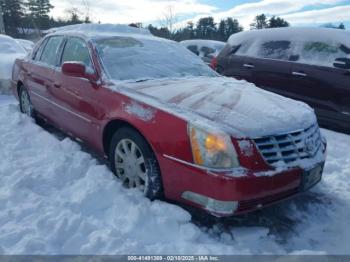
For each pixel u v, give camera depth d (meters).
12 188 3.11
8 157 3.85
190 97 3.04
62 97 4.05
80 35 4.11
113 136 3.28
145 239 2.57
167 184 2.80
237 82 3.88
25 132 4.69
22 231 2.56
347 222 3.05
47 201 2.97
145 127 2.87
